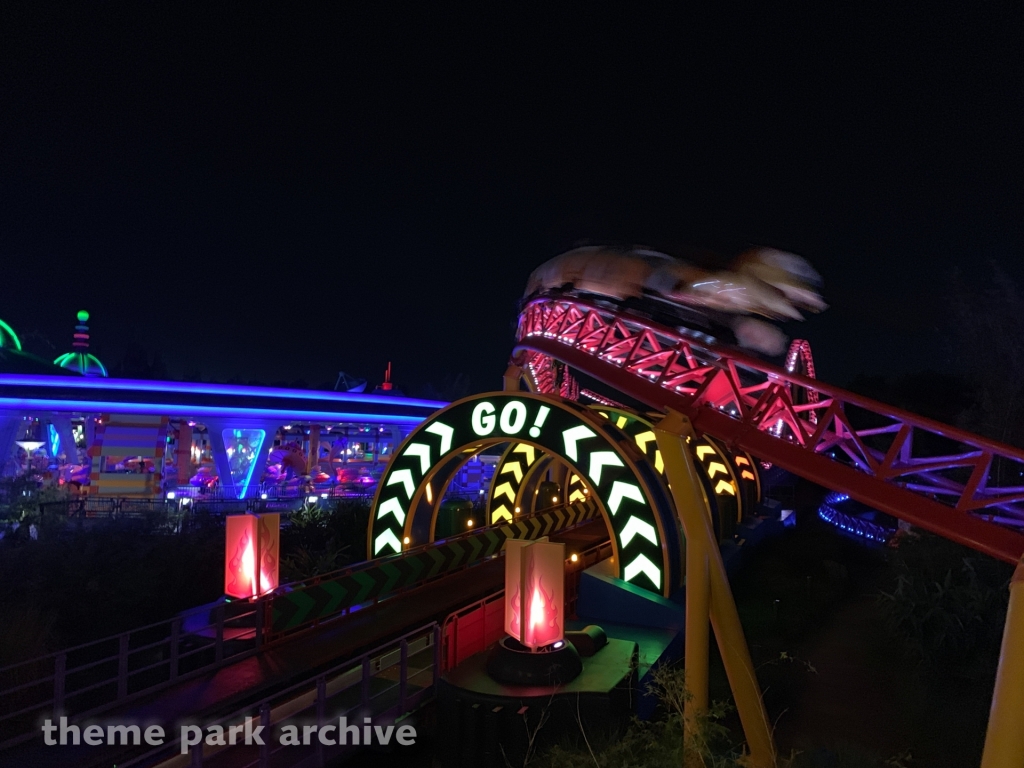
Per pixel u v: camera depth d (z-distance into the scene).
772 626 17.31
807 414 30.78
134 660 13.00
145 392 46.75
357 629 13.76
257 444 53.72
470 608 12.54
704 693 9.51
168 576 17.30
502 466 23.77
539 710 9.21
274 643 12.55
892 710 12.75
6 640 11.48
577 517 26.98
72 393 44.62
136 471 44.81
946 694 13.45
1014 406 25.88
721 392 12.06
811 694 13.48
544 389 39.31
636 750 8.25
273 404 52.72
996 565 16.38
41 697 11.01
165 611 16.19
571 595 16.05
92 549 17.17
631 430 21.41
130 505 30.44
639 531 15.69
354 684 10.90
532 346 21.92
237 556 13.59
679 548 16.11
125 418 46.22
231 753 8.80
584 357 16.66
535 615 10.20
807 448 10.12
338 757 8.95
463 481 56.25
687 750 7.75
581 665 10.44
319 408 55.62
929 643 15.16
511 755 9.13
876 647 16.16
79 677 12.01
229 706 10.06
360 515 26.30
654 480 16.52
